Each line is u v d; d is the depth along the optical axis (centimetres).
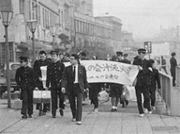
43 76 1310
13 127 1075
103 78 1350
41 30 4584
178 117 1208
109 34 11638
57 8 6731
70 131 1002
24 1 4084
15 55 3272
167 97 1312
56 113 1322
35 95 1259
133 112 1338
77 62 1122
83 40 8788
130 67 1246
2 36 3089
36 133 987
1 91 2041
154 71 1367
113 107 1370
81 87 1102
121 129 1015
